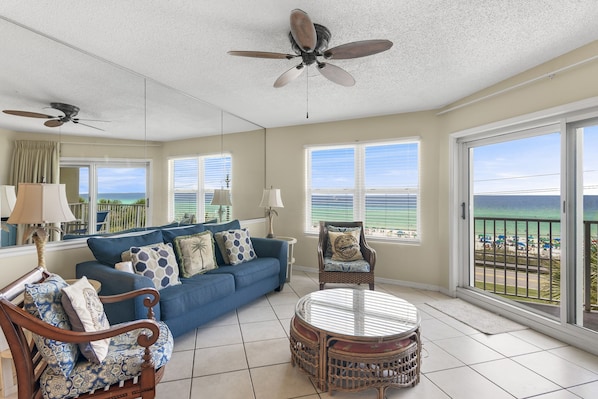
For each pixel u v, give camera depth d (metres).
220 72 2.72
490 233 3.48
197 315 2.47
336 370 1.78
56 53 2.25
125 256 2.43
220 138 4.00
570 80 2.30
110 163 2.85
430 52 2.32
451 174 3.55
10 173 2.19
